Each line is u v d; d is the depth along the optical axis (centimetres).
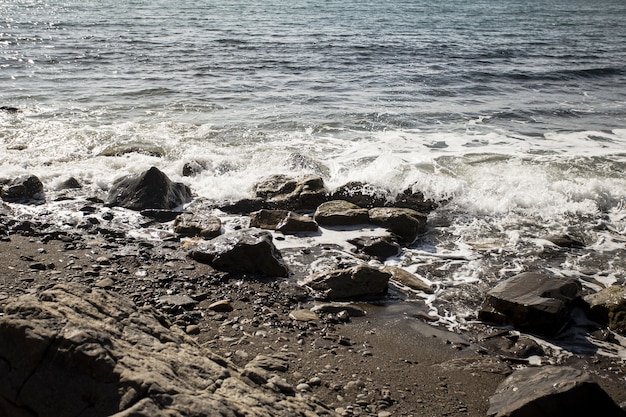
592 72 2684
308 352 694
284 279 882
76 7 4903
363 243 1006
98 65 2444
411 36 3616
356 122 1736
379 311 815
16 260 866
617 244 1056
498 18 5103
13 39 3073
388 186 1202
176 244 976
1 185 1174
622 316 789
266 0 5853
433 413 602
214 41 3150
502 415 584
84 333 485
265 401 490
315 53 2867
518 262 978
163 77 2250
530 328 776
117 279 838
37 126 1587
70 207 1109
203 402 452
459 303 848
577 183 1293
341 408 591
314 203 1160
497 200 1195
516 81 2444
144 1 5497
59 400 456
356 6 5528
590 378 589
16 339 478
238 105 1884
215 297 813
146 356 493
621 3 7694
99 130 1570
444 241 1055
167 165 1328
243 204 1154
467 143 1581
